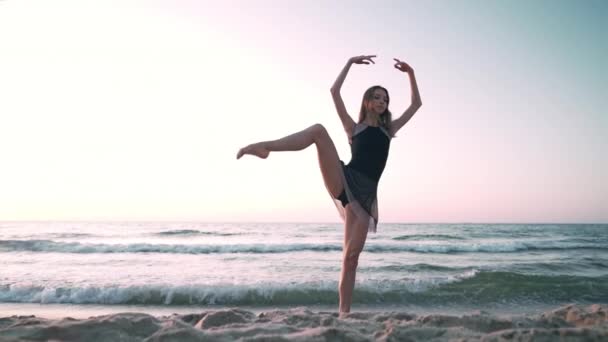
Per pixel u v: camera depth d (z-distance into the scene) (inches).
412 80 154.9
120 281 321.4
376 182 141.3
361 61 147.7
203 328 112.6
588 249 740.0
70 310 245.4
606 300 277.3
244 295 279.3
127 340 95.7
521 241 938.7
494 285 303.6
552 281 318.0
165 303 270.2
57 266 436.1
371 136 141.3
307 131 126.9
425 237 1056.2
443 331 98.3
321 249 658.2
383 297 280.4
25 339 94.7
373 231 140.5
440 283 308.0
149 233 1125.1
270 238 983.6
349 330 94.2
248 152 118.9
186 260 501.0
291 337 87.4
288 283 298.5
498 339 89.4
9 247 620.7
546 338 89.0
